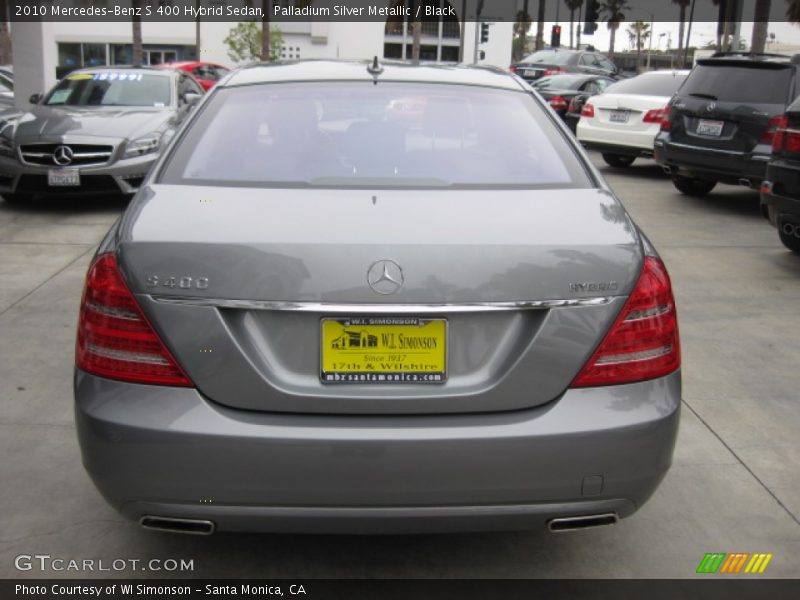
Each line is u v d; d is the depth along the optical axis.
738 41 23.81
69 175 8.16
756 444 3.77
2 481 3.29
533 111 3.24
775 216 6.51
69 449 3.56
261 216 2.41
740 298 5.97
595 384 2.30
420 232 2.32
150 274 2.26
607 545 2.98
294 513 2.26
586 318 2.29
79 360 2.36
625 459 2.30
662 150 9.62
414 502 2.26
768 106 8.72
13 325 5.09
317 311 2.22
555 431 2.25
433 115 3.12
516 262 2.26
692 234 8.01
